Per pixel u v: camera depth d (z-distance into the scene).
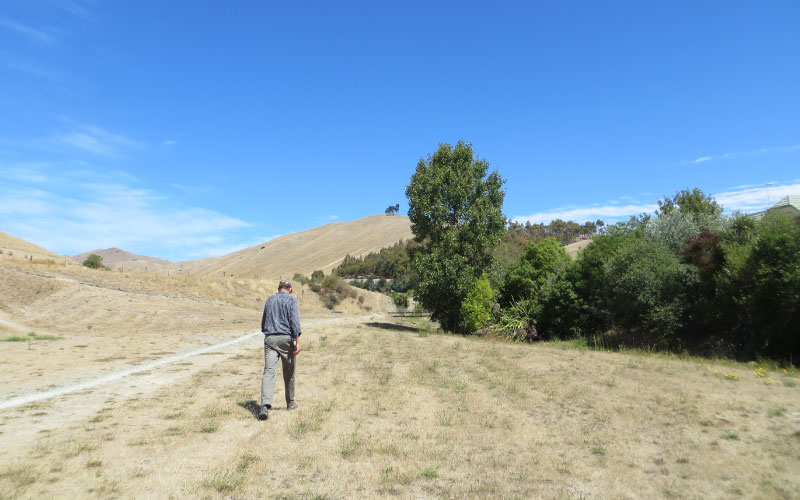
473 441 5.57
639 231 31.12
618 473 4.65
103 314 27.38
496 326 28.34
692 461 5.03
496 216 27.16
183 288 44.25
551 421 6.58
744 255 18.44
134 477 4.02
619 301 24.16
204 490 3.83
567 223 108.56
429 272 26.86
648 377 10.42
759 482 4.48
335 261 136.75
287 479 4.19
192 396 7.41
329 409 6.80
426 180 27.61
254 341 16.89
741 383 9.76
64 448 4.67
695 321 21.69
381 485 4.15
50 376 8.78
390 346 16.08
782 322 16.62
